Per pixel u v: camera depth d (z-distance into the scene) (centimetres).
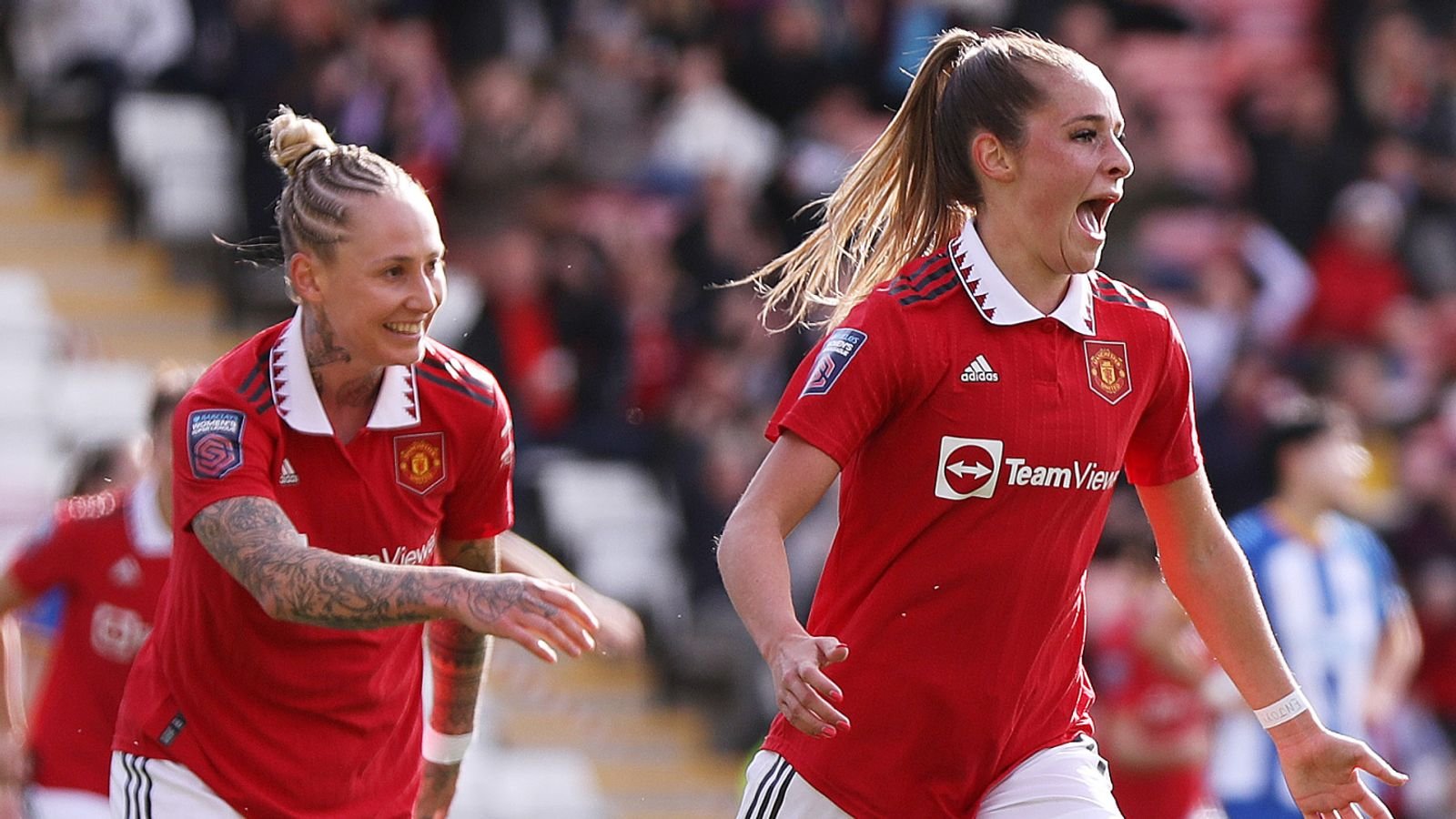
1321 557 2653
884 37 4553
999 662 1285
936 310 1262
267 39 4031
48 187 4381
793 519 1249
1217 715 2761
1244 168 4644
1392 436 4197
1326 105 4791
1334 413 2698
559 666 3791
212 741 1312
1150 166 4484
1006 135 1268
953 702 1284
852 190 1390
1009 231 1279
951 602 1276
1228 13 5062
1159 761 2664
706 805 3575
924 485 1266
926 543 1275
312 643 1284
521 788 3259
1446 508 3947
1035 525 1273
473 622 1102
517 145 4062
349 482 1276
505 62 4162
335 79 4025
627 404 3909
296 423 1252
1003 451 1258
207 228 4256
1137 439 1345
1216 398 4125
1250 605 1360
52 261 4191
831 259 1412
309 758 1312
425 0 4184
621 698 3741
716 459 3741
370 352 1238
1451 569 3900
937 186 1342
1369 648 2658
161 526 1925
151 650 1355
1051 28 4681
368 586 1131
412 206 1227
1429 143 4806
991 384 1257
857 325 1262
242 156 4031
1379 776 1330
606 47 4262
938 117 1324
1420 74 4869
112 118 4375
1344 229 4547
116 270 4206
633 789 3575
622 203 4131
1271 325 4397
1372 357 4278
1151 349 1310
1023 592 1278
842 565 1315
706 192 4059
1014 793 1311
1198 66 4897
